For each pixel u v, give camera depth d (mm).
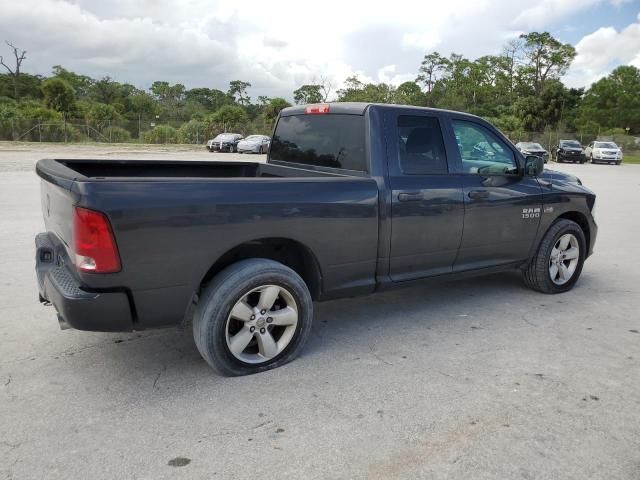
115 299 3043
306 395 3291
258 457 2664
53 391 3285
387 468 2598
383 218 4008
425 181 4242
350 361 3795
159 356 3812
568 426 2990
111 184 2941
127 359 3754
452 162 4473
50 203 3553
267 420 3002
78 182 2898
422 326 4520
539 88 89938
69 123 46062
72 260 3107
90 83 95312
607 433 2928
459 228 4496
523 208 4945
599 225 9961
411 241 4223
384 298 5277
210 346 3354
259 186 3438
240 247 3637
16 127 41250
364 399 3254
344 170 4246
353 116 4199
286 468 2584
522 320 4691
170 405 3146
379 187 3986
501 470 2598
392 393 3332
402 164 4172
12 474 2498
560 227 5289
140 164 4680
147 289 3111
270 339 3600
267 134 53094
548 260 5289
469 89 91500
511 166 4984
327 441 2811
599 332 4430
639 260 7117
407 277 4320
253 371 3564
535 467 2627
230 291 3340
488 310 4945
